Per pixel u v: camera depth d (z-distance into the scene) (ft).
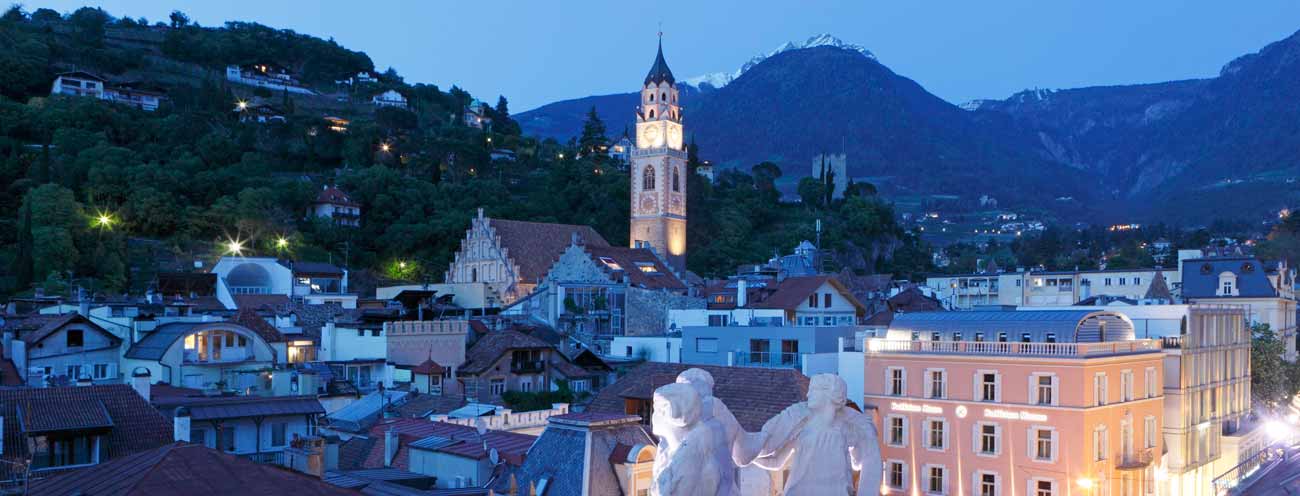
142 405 170.40
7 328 286.05
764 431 43.91
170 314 344.08
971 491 263.49
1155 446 280.31
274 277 583.17
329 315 387.14
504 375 325.62
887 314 460.96
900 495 276.41
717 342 353.72
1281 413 385.91
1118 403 260.83
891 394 281.95
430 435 181.37
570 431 136.15
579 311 485.15
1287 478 168.66
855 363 294.66
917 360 276.62
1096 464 249.55
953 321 282.15
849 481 42.65
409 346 319.06
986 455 261.65
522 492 136.36
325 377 287.28
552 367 341.21
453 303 577.84
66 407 162.30
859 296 611.47
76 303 363.15
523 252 610.24
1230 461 321.73
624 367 364.79
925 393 274.36
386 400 261.65
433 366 309.63
